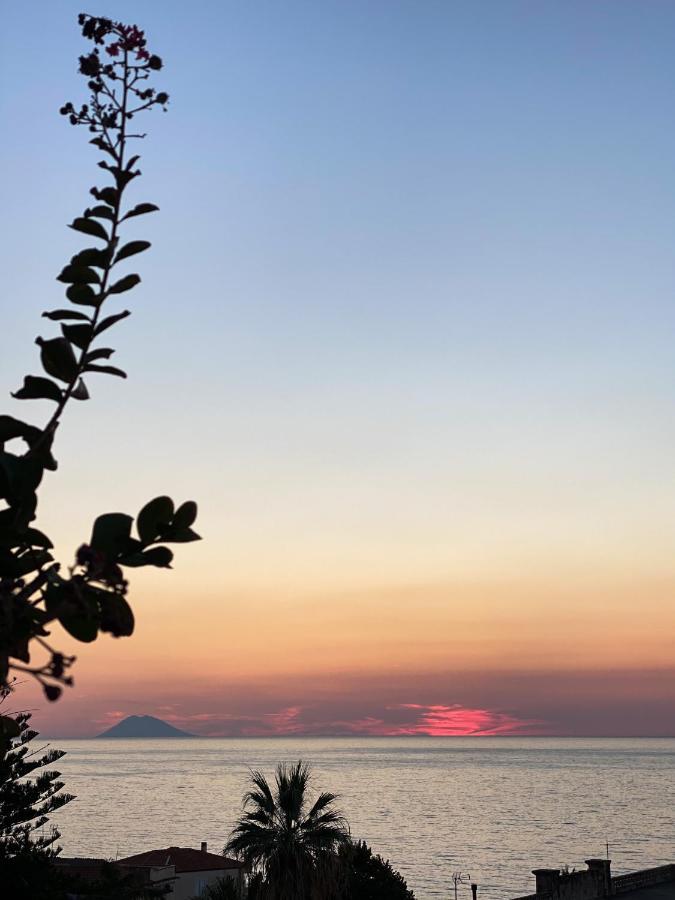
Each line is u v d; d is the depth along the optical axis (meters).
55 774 27.56
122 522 3.10
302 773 33.12
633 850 132.88
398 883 40.81
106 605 2.91
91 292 3.55
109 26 3.61
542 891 41.94
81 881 33.56
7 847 27.59
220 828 161.00
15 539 3.19
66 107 3.60
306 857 31.44
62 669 2.46
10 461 3.22
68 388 3.52
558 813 194.62
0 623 2.70
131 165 3.62
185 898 53.44
